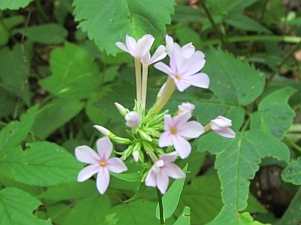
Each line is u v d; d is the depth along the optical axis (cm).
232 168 26
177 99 29
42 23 53
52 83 39
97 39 24
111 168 16
